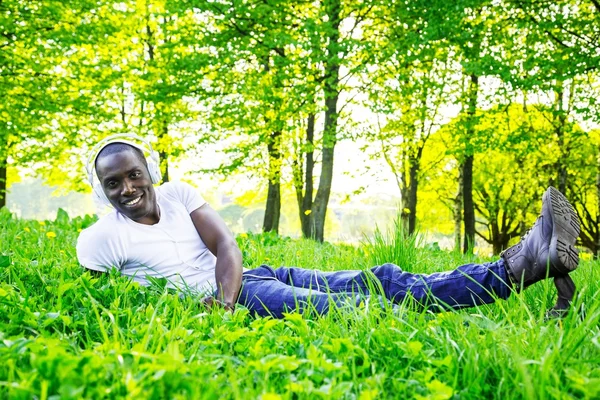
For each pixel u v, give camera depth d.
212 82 14.36
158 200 3.34
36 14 13.29
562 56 11.89
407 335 2.15
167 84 13.89
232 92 14.33
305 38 12.78
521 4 12.04
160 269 3.22
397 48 12.81
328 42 13.02
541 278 2.71
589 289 3.09
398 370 1.87
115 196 3.11
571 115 15.80
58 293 2.63
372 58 13.38
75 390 1.38
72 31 13.59
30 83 13.66
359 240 5.61
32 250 4.35
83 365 1.57
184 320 2.33
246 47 13.14
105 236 3.14
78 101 14.23
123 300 2.72
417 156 20.23
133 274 3.22
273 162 18.67
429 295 2.82
